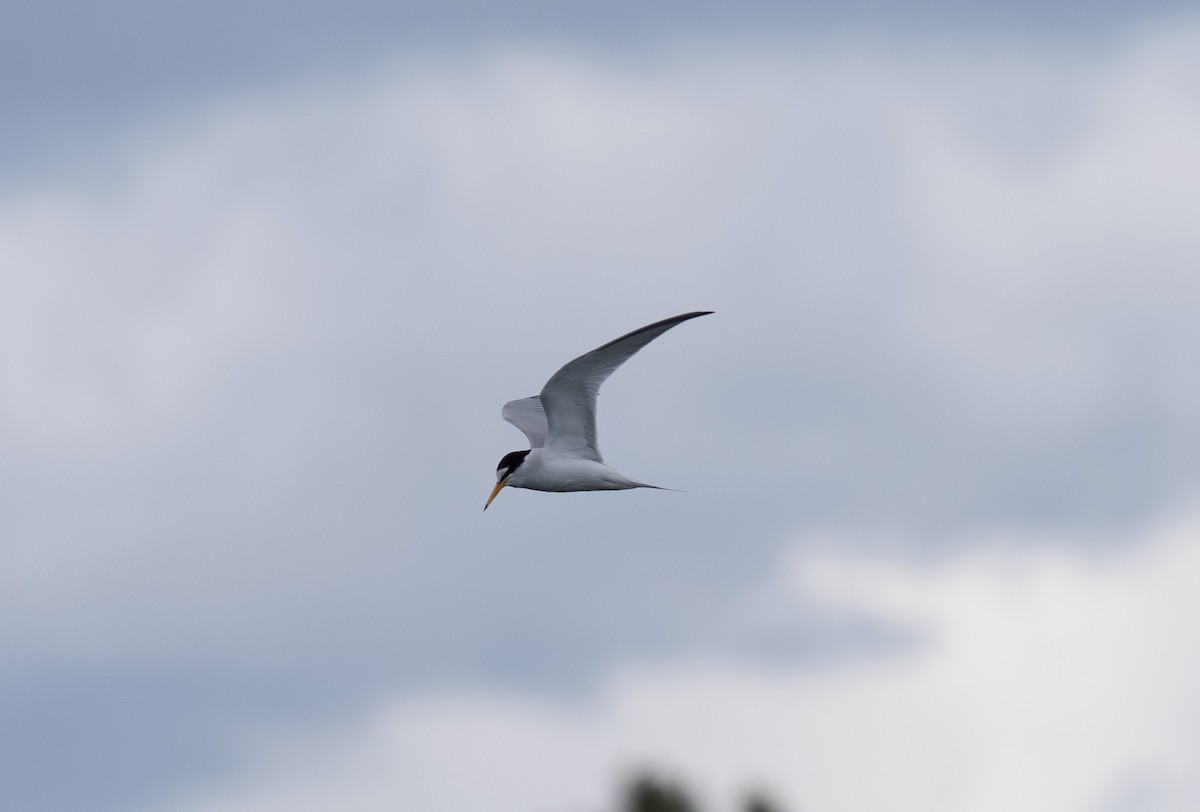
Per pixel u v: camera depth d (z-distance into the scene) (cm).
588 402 1570
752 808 837
